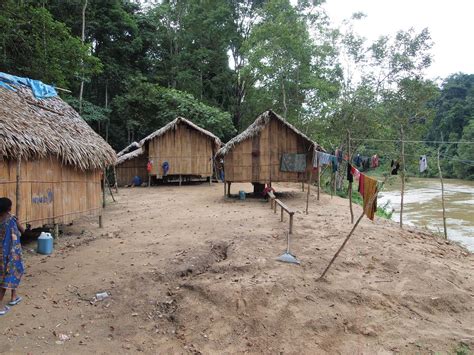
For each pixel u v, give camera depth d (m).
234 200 16.31
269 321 5.60
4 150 6.99
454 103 56.69
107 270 7.16
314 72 30.42
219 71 39.53
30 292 6.14
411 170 31.06
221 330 5.43
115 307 5.91
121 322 5.55
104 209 14.38
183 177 25.92
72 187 9.68
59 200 9.15
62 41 19.89
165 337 5.31
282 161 16.23
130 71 33.47
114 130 33.81
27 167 8.08
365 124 25.94
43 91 10.70
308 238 9.12
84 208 10.19
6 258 5.44
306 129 29.86
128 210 14.06
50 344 4.88
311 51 28.88
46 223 8.70
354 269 7.39
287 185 24.61
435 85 26.25
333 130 27.28
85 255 8.04
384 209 21.05
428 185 39.22
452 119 54.50
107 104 32.41
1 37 16.53
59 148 8.68
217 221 11.15
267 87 32.72
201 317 5.69
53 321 5.40
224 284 6.40
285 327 5.51
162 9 37.06
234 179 16.61
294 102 32.19
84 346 4.92
